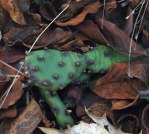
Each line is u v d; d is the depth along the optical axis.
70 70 0.72
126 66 0.75
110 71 0.74
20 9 0.75
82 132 0.72
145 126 0.71
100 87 0.75
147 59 0.75
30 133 0.71
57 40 0.75
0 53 0.74
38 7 0.78
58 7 0.78
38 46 0.74
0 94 0.73
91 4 0.76
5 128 0.72
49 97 0.72
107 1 0.78
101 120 0.73
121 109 0.75
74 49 0.75
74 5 0.76
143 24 0.79
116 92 0.74
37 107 0.72
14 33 0.75
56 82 0.70
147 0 0.78
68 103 0.75
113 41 0.75
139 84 0.74
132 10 0.78
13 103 0.72
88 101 0.75
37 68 0.69
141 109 0.74
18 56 0.74
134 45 0.75
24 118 0.72
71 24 0.75
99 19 0.76
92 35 0.76
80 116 0.75
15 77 0.73
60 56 0.72
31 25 0.75
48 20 0.76
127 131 0.74
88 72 0.74
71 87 0.75
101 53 0.75
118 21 0.79
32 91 0.74
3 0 0.73
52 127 0.73
